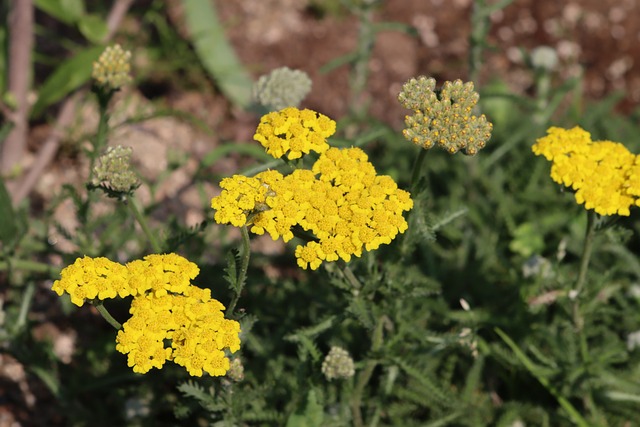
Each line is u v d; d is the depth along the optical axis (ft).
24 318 2.14
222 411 1.89
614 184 1.86
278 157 1.80
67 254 2.12
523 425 2.19
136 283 1.73
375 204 1.77
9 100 2.53
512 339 2.21
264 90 2.20
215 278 2.15
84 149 2.08
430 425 2.13
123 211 2.20
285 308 2.30
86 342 2.36
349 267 1.89
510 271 2.31
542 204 2.47
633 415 2.17
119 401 2.24
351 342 2.21
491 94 2.38
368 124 2.67
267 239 2.55
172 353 1.74
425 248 2.36
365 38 2.47
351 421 2.14
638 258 2.37
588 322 2.17
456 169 2.53
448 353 2.23
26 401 2.30
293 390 2.00
